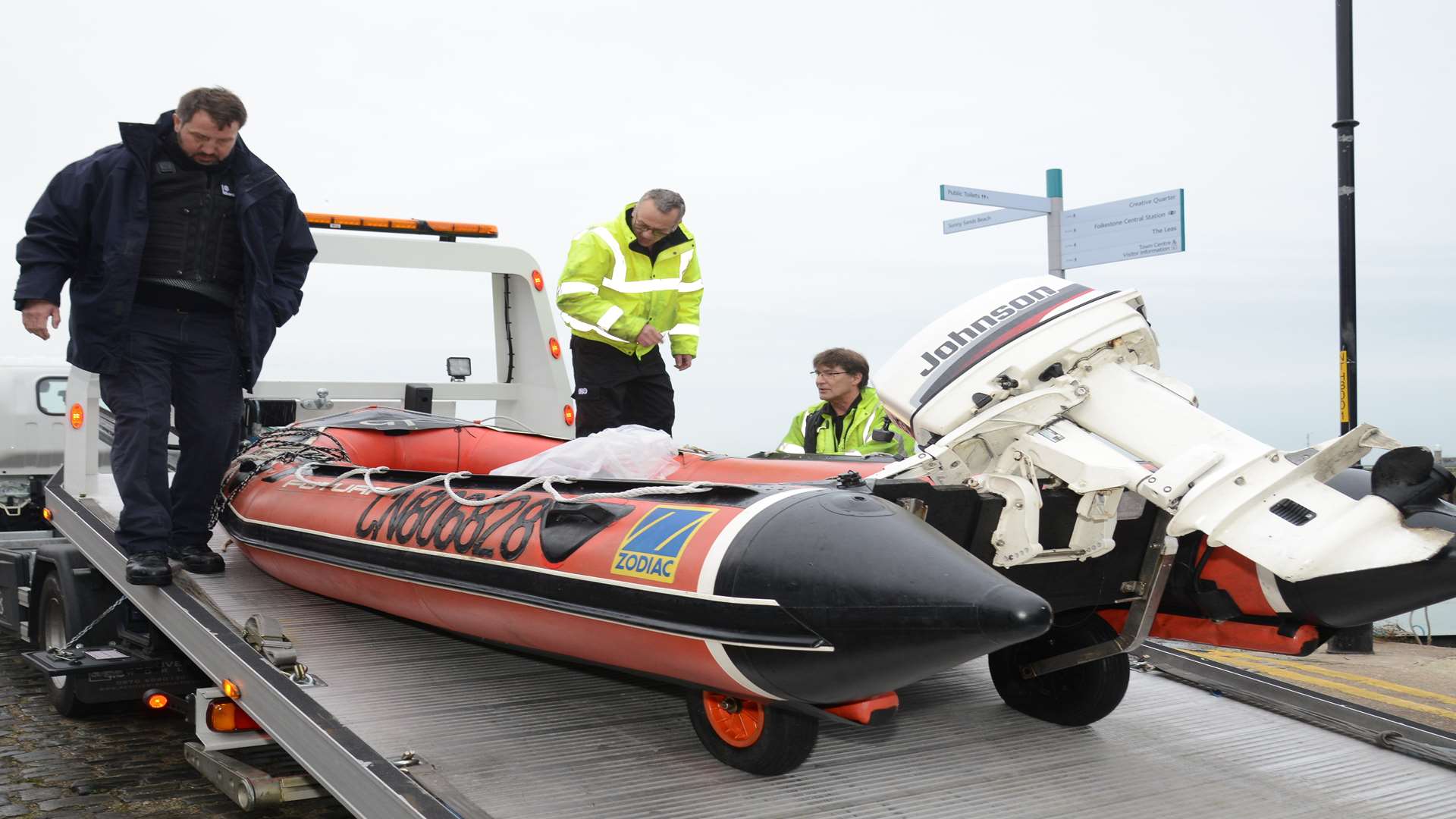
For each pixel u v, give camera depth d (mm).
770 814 2998
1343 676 6480
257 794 3467
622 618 2975
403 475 4195
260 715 3518
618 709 3664
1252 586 3428
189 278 4422
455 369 6320
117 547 4711
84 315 4266
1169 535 3252
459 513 3643
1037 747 3625
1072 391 3395
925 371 3480
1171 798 3266
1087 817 3092
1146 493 3160
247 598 4543
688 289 6332
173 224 4375
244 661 3639
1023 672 3883
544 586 3195
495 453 5355
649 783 3145
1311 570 3004
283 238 4641
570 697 3734
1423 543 2984
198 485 4742
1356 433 3109
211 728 3674
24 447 9500
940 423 3393
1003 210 8711
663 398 6391
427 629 4297
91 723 5492
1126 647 3529
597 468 4199
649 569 2941
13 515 8484
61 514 5512
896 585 2617
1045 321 3395
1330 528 3059
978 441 3377
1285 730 3883
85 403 5465
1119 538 3482
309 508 4305
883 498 3023
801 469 4418
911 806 3102
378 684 3713
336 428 5266
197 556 4836
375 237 5992
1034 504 3229
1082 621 3764
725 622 2768
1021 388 3354
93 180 4207
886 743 3588
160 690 5117
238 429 4832
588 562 3102
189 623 4109
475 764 3176
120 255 4215
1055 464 3266
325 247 5859
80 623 5312
